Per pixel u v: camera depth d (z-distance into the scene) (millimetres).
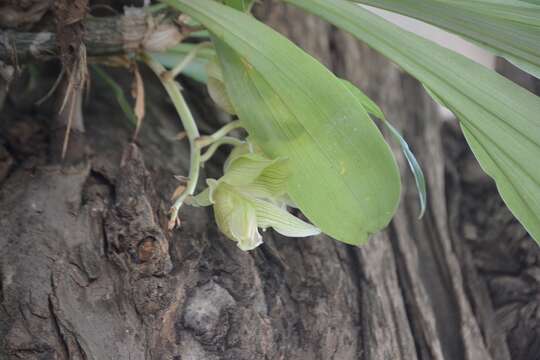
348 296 555
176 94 507
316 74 463
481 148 488
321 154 465
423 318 569
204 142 493
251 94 470
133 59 529
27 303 482
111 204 522
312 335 534
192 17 480
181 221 529
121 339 486
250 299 519
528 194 479
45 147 559
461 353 579
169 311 498
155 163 566
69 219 512
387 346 547
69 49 503
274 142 469
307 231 479
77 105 547
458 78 480
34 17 513
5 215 512
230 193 476
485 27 485
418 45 483
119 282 496
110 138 579
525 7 464
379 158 458
